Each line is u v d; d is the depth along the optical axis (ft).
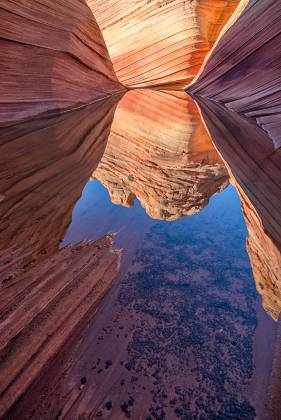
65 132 26.86
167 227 224.53
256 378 96.53
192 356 104.06
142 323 120.67
